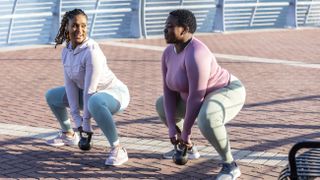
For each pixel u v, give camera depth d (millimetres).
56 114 6348
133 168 5758
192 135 7023
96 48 5793
